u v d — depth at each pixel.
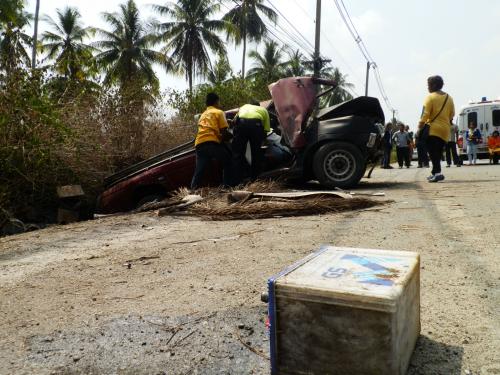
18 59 8.14
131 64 37.25
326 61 23.20
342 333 1.49
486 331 2.02
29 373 1.87
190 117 13.98
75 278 3.13
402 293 1.51
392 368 1.43
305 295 1.54
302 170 7.70
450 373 1.68
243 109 7.36
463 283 2.64
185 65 37.50
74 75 10.55
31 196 7.99
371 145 7.59
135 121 11.19
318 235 4.11
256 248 3.74
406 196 6.50
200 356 1.95
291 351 1.58
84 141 9.02
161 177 7.41
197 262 3.39
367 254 1.94
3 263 3.66
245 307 2.43
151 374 1.83
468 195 6.28
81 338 2.17
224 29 35.91
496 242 3.52
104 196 7.69
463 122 19.48
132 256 3.69
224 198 6.27
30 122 7.69
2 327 2.33
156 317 2.37
